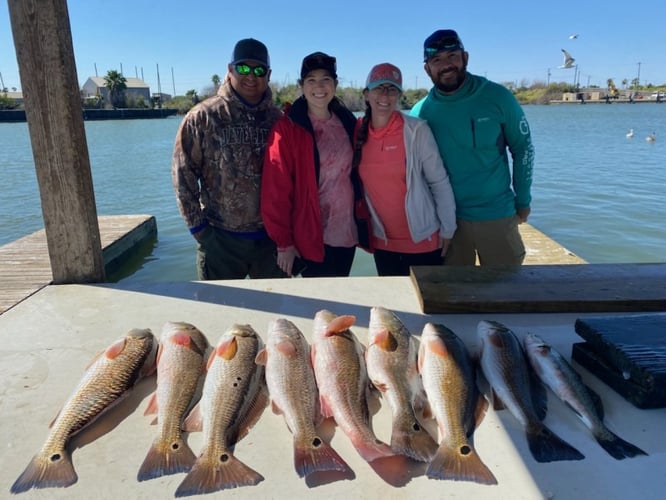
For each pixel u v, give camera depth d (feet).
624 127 113.60
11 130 149.07
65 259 11.19
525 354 7.82
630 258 23.91
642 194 37.35
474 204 12.76
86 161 10.82
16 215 34.88
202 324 9.26
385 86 11.15
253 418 6.79
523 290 9.92
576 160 57.98
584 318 8.70
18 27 9.73
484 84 12.21
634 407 6.90
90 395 6.76
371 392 7.44
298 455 5.97
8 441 6.37
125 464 5.99
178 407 6.71
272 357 7.29
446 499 5.45
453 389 6.84
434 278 10.53
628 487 5.58
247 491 5.56
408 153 11.69
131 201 40.16
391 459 6.03
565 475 5.76
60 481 5.70
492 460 6.00
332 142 11.87
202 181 12.93
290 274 12.50
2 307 10.30
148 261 24.49
